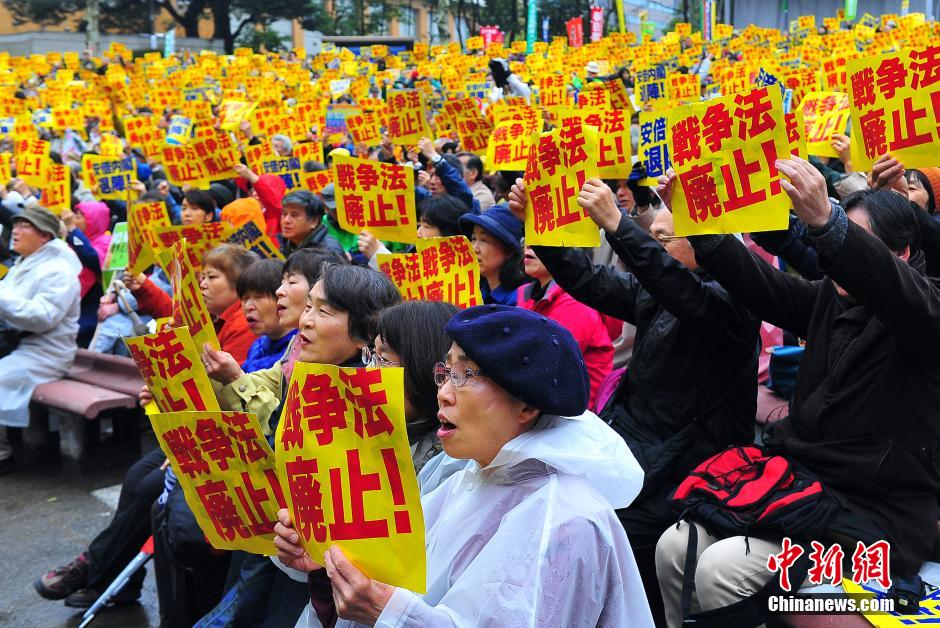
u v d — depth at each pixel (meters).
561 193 3.22
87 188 8.89
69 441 6.48
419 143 6.07
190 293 2.97
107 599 4.11
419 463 2.53
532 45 27.38
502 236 4.32
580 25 26.66
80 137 14.61
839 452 2.70
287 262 3.43
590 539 1.85
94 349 6.54
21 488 5.83
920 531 2.60
